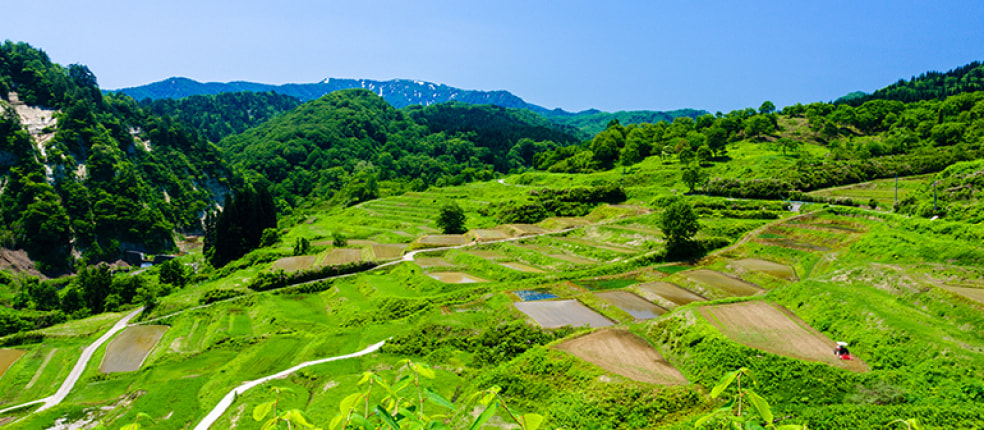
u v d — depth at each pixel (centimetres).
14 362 7694
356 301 8731
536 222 13975
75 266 17275
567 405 4422
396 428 674
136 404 5462
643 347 5319
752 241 9162
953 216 8150
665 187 15638
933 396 3803
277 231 15475
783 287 6212
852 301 5300
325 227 16850
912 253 7094
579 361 4934
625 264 8938
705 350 4850
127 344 8094
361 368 5872
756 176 15038
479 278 9244
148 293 10700
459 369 5622
